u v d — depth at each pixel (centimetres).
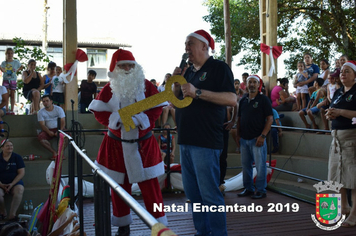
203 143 276
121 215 356
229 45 998
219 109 282
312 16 1465
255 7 1562
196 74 289
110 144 340
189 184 300
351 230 383
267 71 966
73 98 804
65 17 794
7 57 871
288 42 1585
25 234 367
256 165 528
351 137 373
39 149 762
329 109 376
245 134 531
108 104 337
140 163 333
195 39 282
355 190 385
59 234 397
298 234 374
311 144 758
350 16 1445
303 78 853
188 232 385
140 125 334
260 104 518
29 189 692
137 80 335
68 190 486
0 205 648
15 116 780
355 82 371
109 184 171
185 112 285
